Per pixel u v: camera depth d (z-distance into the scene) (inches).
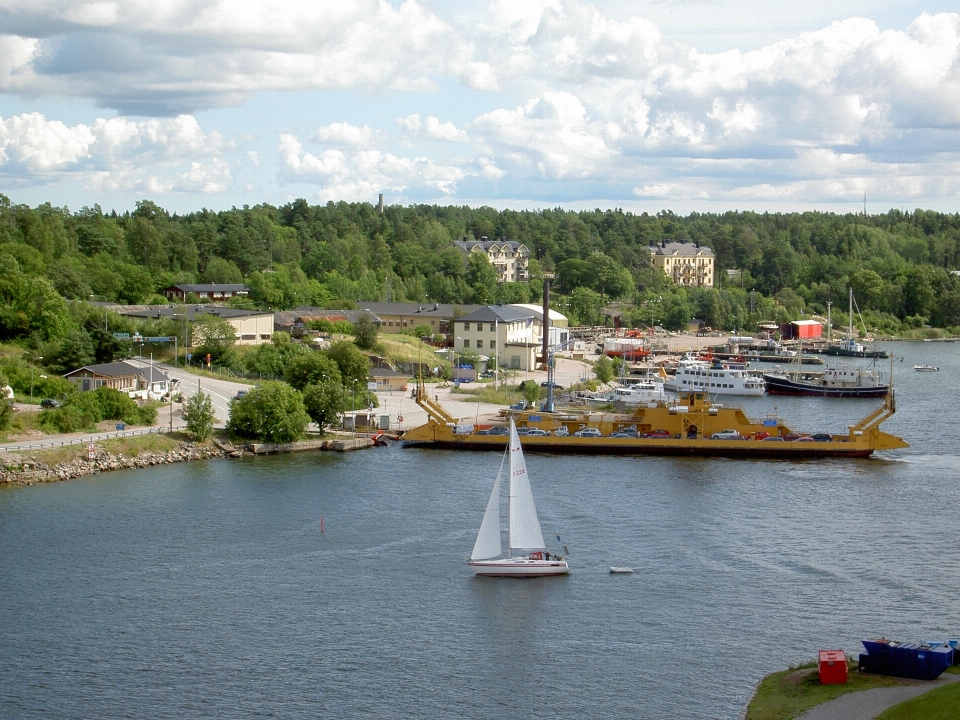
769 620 3924.7
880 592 4210.1
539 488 5915.4
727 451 6953.7
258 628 3865.7
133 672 3506.4
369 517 5270.7
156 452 6525.6
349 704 3299.7
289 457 6727.4
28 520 5137.8
